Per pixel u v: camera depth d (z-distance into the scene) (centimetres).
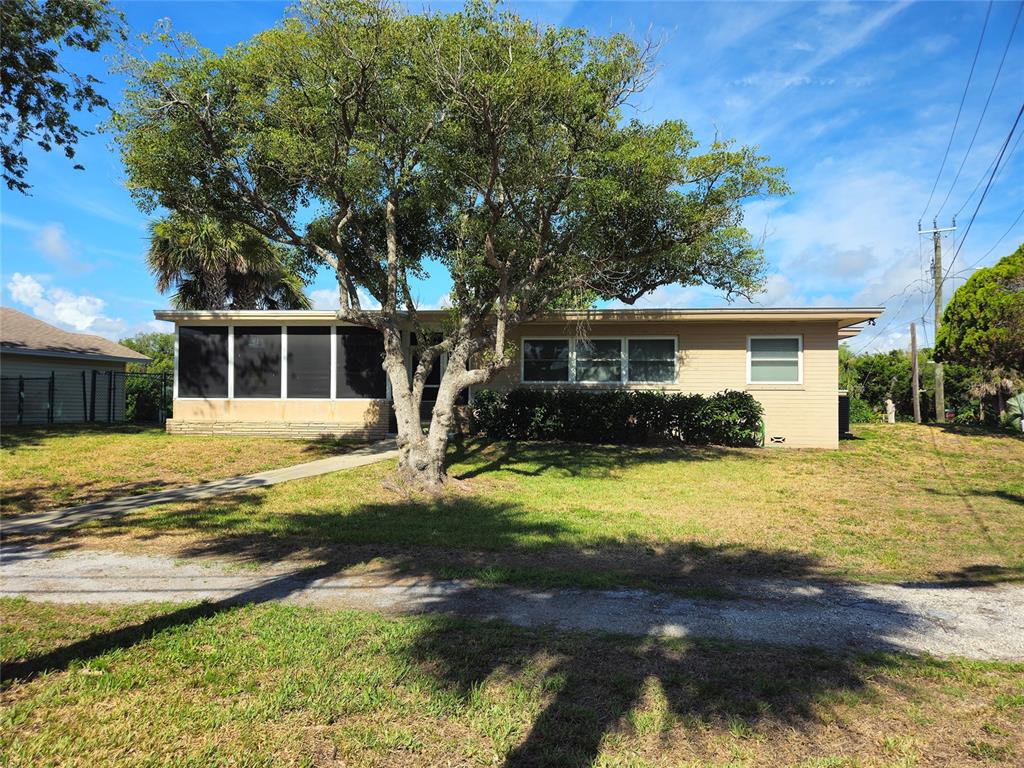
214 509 901
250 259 1900
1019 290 1752
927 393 2981
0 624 486
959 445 1639
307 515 866
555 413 1595
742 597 564
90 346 2297
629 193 1042
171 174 1055
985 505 977
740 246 1195
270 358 1698
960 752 324
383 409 1658
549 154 999
